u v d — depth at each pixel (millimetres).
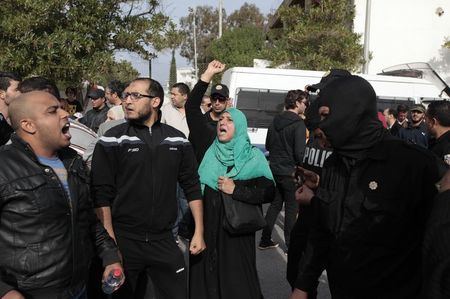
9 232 2229
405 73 12000
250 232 3590
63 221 2338
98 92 8078
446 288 1353
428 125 4641
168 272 3436
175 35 9625
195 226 3551
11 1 7891
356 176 2123
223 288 3541
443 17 16969
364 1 16766
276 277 5184
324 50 14391
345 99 2100
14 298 2166
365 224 2070
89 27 8602
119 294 3348
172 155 3371
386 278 2074
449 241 1356
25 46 7898
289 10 14984
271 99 10617
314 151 3389
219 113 4762
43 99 2352
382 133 2150
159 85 3410
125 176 3264
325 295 4688
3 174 2219
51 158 2422
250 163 3617
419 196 2012
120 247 3320
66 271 2355
